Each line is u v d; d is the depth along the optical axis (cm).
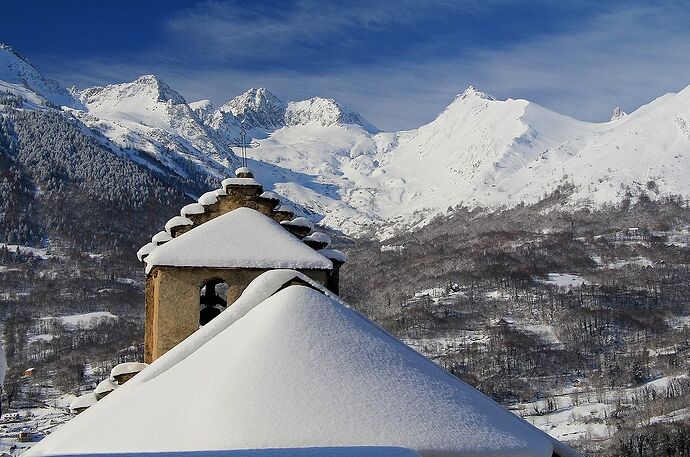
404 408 1986
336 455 1627
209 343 2236
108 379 2941
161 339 2825
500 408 2259
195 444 1825
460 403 2083
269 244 2917
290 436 1844
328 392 1978
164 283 2844
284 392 1962
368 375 2059
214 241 2902
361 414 1933
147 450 1825
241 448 1795
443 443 1908
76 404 2855
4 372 2106
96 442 1928
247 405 1922
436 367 2300
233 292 2855
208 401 1956
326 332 2169
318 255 2920
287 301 2259
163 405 2011
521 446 1998
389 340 2273
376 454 1641
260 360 2053
